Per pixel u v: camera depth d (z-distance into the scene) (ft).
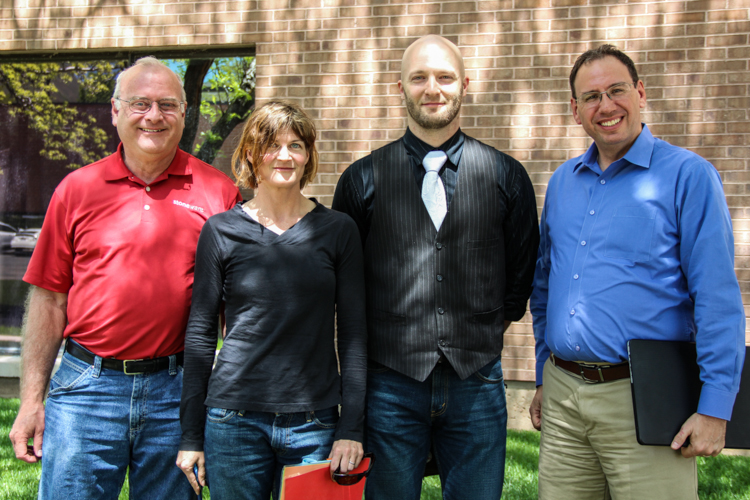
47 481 6.41
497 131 13.93
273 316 5.90
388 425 6.67
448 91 6.72
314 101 14.53
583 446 6.73
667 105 13.26
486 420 6.75
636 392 5.92
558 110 13.66
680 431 5.83
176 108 6.74
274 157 6.05
